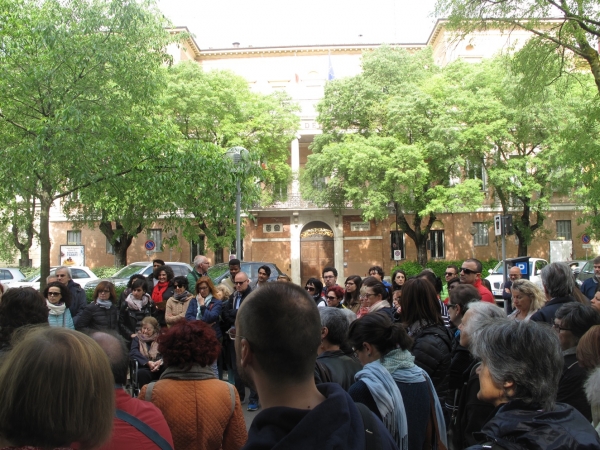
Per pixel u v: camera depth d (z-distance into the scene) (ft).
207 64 153.17
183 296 28.45
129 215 70.69
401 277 29.94
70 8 48.83
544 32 43.62
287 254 129.18
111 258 126.21
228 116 102.01
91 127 46.11
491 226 124.67
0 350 13.55
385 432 6.97
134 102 52.31
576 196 97.55
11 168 44.83
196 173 51.90
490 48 132.87
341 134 107.65
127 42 50.98
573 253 117.60
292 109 112.88
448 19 44.98
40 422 5.91
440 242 126.93
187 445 11.89
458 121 93.91
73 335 6.49
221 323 28.99
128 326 28.02
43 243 49.80
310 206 126.62
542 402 8.00
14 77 45.39
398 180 91.04
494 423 7.61
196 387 12.26
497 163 96.12
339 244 128.26
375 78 105.91
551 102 83.46
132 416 9.54
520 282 19.83
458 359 15.70
